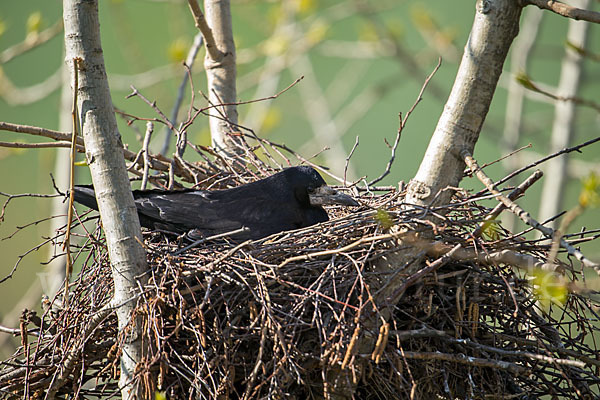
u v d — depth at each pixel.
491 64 8.48
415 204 8.80
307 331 8.55
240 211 11.23
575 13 7.63
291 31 19.34
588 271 13.27
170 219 10.91
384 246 8.84
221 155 12.88
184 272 8.46
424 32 19.34
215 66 13.12
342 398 8.53
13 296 23.86
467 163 8.39
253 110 19.36
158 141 18.97
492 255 8.20
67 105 16.12
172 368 8.38
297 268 8.89
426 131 26.09
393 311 8.79
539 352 9.14
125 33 19.86
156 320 8.18
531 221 7.22
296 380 8.36
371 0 21.47
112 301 8.38
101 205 8.31
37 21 15.62
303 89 22.55
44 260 16.20
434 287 9.06
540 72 27.77
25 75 25.70
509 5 8.29
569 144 17.11
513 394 9.14
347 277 8.71
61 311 9.37
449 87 27.02
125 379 8.30
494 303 9.23
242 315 8.64
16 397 9.66
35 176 25.75
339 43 20.19
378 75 28.22
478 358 8.35
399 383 8.45
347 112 22.20
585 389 8.98
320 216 11.66
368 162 25.61
